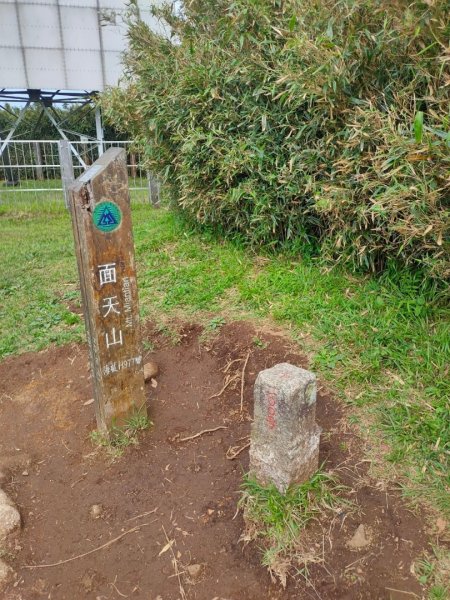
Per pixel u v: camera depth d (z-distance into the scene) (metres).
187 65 4.27
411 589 1.79
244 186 3.93
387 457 2.31
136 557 2.05
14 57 10.49
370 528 2.02
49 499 2.39
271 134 3.77
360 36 2.87
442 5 2.35
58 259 5.68
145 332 3.64
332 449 2.42
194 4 4.61
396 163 2.65
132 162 9.79
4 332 3.91
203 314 3.70
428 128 2.28
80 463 2.59
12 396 3.25
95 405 2.66
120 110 5.41
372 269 3.50
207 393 2.99
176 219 5.55
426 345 2.83
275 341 3.18
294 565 1.91
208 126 4.17
